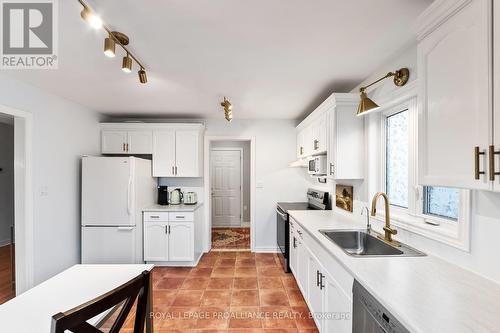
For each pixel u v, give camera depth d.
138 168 3.39
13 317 1.00
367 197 2.30
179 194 4.02
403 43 1.73
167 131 3.81
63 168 2.99
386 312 1.01
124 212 3.23
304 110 3.61
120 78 2.36
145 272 1.02
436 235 1.49
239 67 2.12
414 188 1.80
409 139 1.85
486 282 1.17
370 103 1.83
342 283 1.48
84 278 1.36
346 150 2.37
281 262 3.70
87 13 1.24
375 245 1.98
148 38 1.64
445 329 0.84
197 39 1.66
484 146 0.87
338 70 2.19
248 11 1.37
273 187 4.18
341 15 1.42
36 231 2.58
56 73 2.23
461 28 0.97
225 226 6.08
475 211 1.25
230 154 6.09
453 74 1.01
